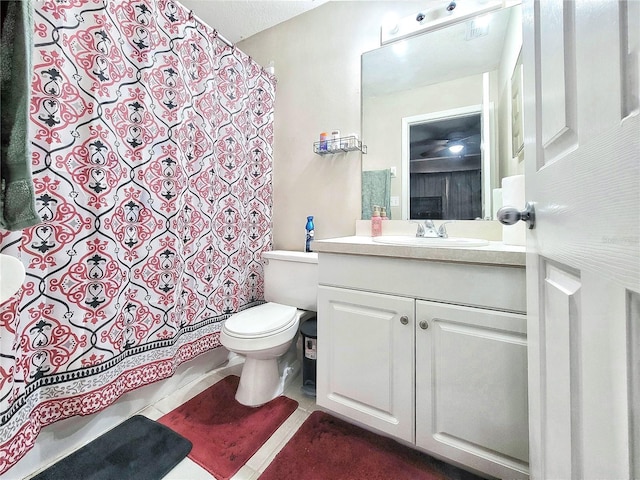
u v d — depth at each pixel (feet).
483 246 3.69
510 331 2.89
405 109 5.24
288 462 3.45
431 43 5.00
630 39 0.98
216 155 5.25
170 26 4.32
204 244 5.07
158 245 4.25
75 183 3.35
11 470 3.13
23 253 2.98
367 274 3.72
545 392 1.99
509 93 4.38
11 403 2.81
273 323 4.54
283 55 6.58
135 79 3.94
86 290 3.44
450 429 3.21
